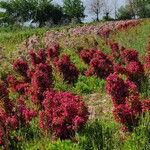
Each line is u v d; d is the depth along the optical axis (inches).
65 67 650.8
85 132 402.9
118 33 1427.2
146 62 628.4
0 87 454.3
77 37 1368.1
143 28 1545.3
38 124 434.6
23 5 5403.5
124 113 402.3
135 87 445.7
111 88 438.0
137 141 368.5
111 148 375.6
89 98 597.9
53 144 377.4
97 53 707.4
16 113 437.4
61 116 406.6
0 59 861.2
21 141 413.1
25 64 661.3
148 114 398.3
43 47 1067.9
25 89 551.5
